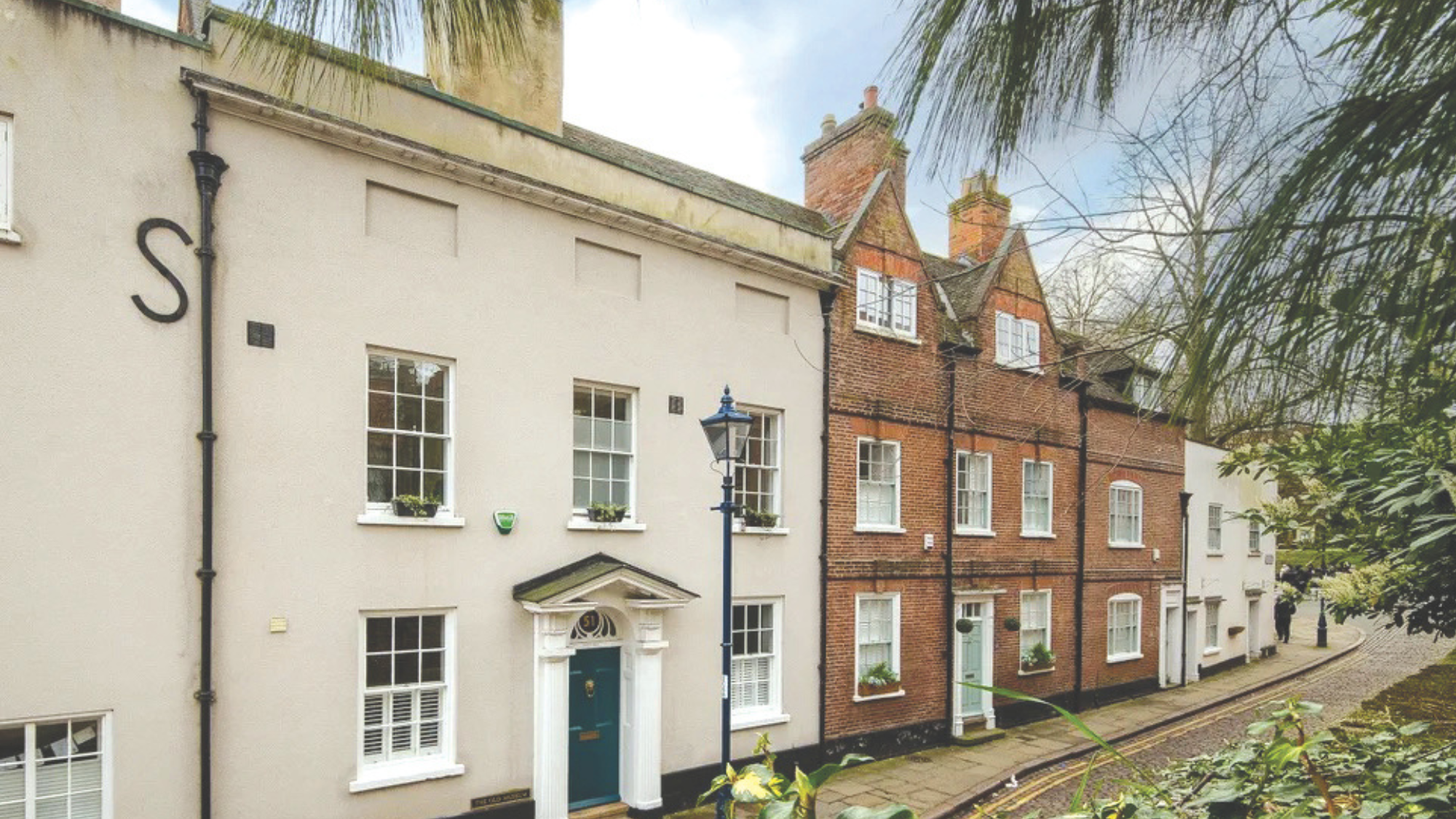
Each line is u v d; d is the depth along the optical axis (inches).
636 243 434.0
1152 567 782.5
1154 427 793.6
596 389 422.6
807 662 498.6
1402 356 58.6
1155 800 107.9
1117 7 71.1
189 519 300.2
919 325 578.6
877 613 547.2
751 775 74.1
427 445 366.0
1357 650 1047.0
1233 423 68.7
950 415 591.5
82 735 282.4
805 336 512.1
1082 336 154.4
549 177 403.9
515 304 388.5
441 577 358.3
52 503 275.1
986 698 611.2
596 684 416.2
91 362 283.9
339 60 70.4
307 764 321.1
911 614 559.8
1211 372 64.6
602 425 424.8
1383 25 56.1
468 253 375.2
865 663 538.0
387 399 355.9
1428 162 53.7
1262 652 980.6
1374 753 109.9
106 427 285.6
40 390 274.8
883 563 542.0
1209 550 877.8
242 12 65.9
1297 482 163.8
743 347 478.6
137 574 289.0
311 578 325.7
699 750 441.4
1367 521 134.0
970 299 637.9
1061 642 675.4
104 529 283.7
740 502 479.2
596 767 413.7
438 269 365.7
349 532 336.2
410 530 351.6
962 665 596.7
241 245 316.2
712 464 460.1
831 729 508.4
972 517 616.4
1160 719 641.0
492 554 373.7
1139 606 764.6
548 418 395.9
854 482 532.7
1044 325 671.1
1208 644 876.6
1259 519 155.9
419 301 359.6
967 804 436.1
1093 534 719.1
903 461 563.2
